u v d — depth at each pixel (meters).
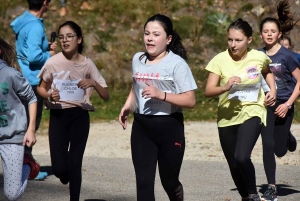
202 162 16.81
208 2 29.03
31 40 13.50
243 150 10.45
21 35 13.70
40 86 11.31
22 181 9.48
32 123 9.33
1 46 9.37
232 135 10.90
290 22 13.59
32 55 13.42
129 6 29.27
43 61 13.63
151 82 9.10
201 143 19.52
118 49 28.09
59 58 11.27
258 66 10.73
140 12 29.14
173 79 9.05
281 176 14.91
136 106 9.29
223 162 16.84
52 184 13.88
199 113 24.19
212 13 28.69
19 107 9.27
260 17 28.45
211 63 10.89
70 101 11.07
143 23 28.81
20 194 9.31
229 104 10.77
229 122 10.80
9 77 9.06
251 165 10.54
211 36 28.17
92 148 18.95
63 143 11.03
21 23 13.71
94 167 16.06
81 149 10.91
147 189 9.05
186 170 15.70
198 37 28.12
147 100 9.11
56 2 29.50
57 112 11.05
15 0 29.47
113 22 28.84
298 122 22.69
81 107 11.11
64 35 11.17
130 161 17.03
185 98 8.91
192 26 28.39
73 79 11.20
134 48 28.17
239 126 10.73
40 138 20.77
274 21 12.30
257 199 10.73
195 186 13.76
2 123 9.16
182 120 9.27
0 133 9.16
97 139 20.28
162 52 9.23
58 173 11.05
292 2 27.81
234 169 10.98
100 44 28.19
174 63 9.05
